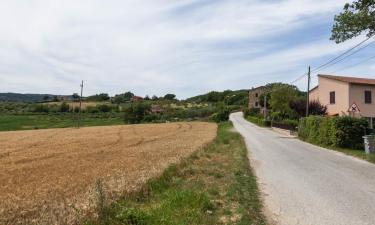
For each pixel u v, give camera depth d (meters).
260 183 13.73
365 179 14.59
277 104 75.56
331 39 22.14
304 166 18.23
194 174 15.27
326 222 8.88
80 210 8.67
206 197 10.05
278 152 24.91
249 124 76.94
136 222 7.96
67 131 61.31
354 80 43.41
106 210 8.56
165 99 175.38
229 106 146.00
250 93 124.81
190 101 173.50
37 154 24.95
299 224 8.73
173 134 48.91
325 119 29.67
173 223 7.96
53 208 9.07
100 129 66.38
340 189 12.64
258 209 9.92
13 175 15.25
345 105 42.78
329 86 46.19
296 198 11.31
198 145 29.44
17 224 8.09
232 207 9.92
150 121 103.00
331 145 28.25
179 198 9.89
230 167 17.22
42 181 13.52
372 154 21.77
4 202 10.04
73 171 16.02
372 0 20.38
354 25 21.05
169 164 16.94
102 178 13.36
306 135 35.84
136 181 12.22
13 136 48.91
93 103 139.25
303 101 53.94
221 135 42.56
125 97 164.25
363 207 10.24
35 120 100.56
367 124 26.95
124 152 24.97
